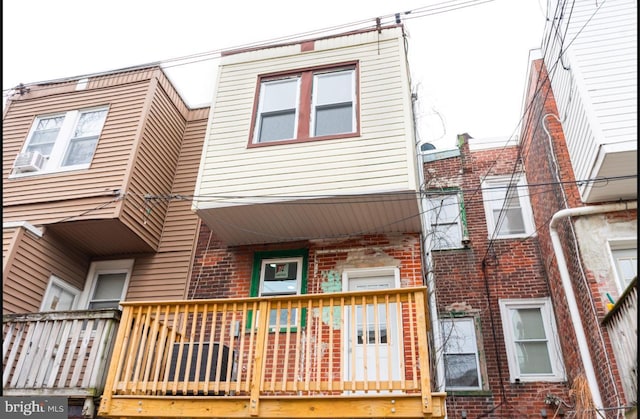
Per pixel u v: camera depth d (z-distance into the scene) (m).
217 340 7.19
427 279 7.51
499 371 8.27
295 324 6.83
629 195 6.66
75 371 5.62
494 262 9.38
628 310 5.37
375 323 4.87
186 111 9.88
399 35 7.70
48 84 9.50
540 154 8.73
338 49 7.90
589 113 6.52
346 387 4.66
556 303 8.30
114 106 8.70
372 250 7.27
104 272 8.30
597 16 7.38
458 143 11.07
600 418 6.02
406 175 6.41
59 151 8.41
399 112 6.95
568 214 6.79
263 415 4.74
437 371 6.95
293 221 7.15
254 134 7.41
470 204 10.25
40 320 6.16
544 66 8.47
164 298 7.73
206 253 8.01
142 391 5.11
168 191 8.73
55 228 7.64
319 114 7.42
